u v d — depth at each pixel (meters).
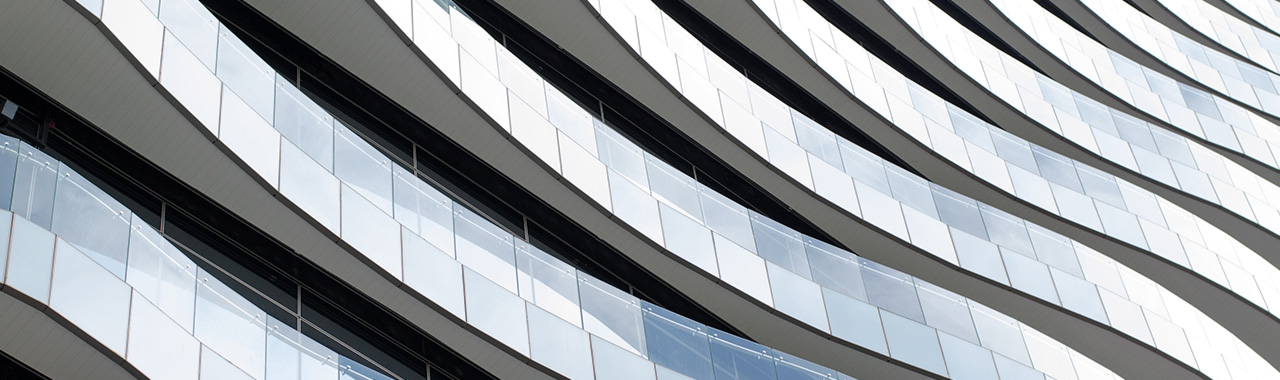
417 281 14.61
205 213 14.71
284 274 15.15
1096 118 27.92
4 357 11.18
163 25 13.18
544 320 15.45
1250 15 38.91
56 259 10.78
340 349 15.09
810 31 23.78
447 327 14.83
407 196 15.41
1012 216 23.05
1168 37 33.69
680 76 20.45
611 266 18.73
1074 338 22.39
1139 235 24.94
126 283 11.34
